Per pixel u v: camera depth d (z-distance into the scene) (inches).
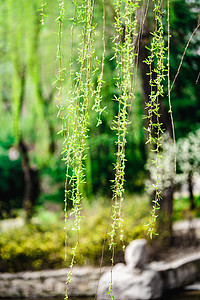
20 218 242.1
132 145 185.5
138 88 141.2
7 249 193.9
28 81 179.0
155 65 102.8
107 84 155.9
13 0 148.3
